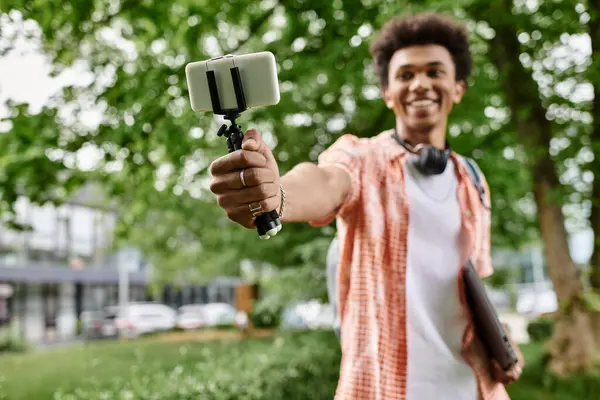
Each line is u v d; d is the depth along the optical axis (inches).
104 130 212.1
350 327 60.8
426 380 59.7
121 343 581.9
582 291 333.1
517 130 318.7
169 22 227.0
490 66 340.5
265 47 252.5
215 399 202.5
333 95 310.5
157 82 219.3
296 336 276.4
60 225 1240.8
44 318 1258.6
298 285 332.5
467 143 295.9
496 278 394.3
